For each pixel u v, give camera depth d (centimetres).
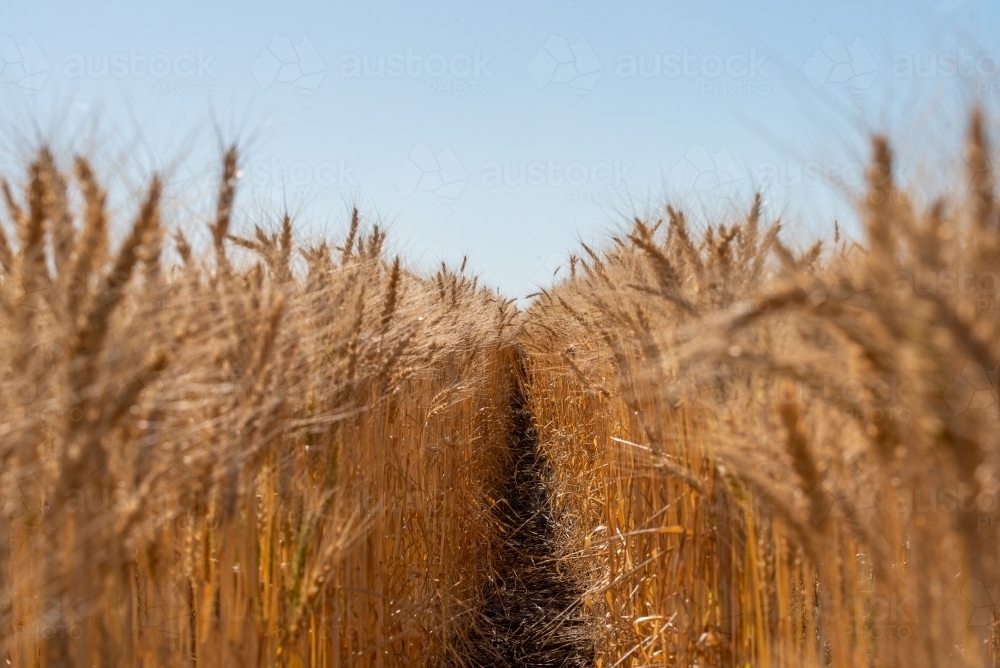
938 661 177
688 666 359
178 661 270
